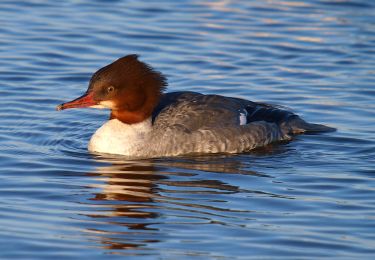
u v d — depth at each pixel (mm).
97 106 15719
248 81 19578
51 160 15219
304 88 19281
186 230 12250
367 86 19344
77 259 11344
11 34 21766
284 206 13234
